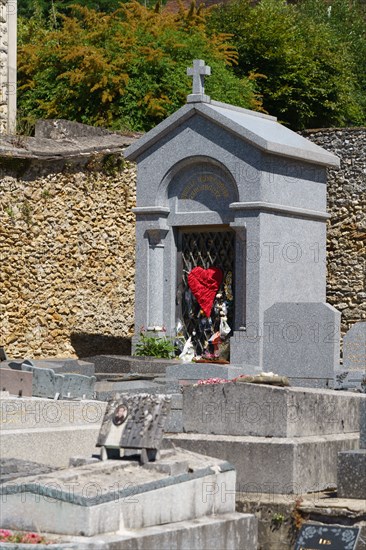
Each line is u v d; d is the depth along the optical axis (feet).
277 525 41.27
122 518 34.55
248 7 127.24
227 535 37.32
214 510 38.27
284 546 41.04
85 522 33.55
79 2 140.46
